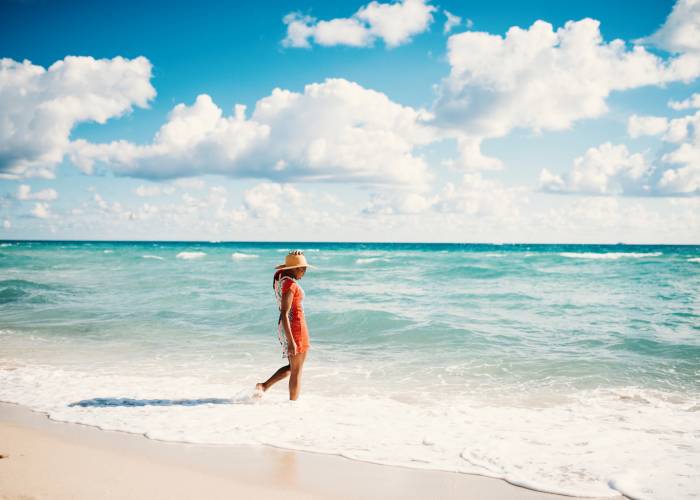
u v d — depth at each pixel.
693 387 6.43
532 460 3.84
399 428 4.69
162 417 4.96
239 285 18.97
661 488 3.27
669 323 10.80
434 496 3.18
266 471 3.57
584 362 7.66
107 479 3.35
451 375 7.09
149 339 9.62
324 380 6.84
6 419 4.88
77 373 7.07
